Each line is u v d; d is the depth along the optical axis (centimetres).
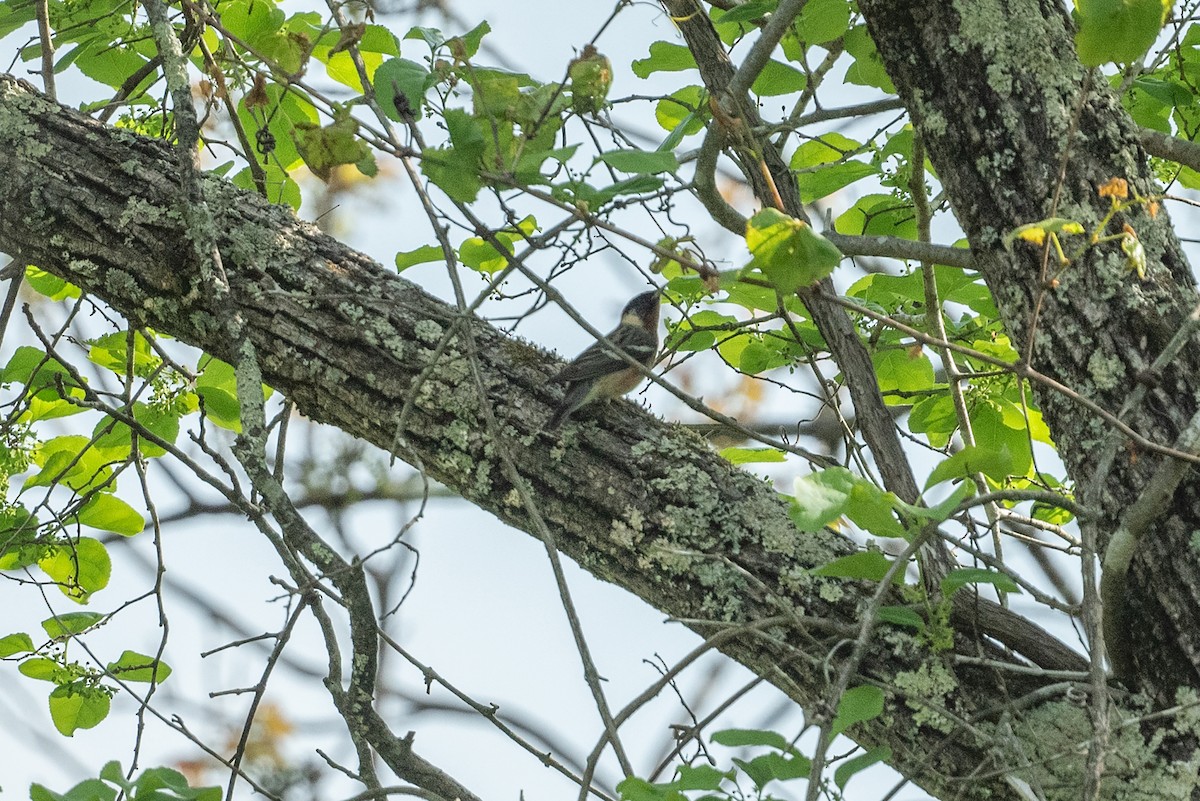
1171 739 636
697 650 623
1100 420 656
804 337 1016
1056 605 679
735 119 714
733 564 672
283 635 758
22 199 870
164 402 1016
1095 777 530
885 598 724
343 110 680
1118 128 687
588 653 619
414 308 848
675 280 954
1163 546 642
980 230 699
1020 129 685
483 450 801
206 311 850
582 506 780
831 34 879
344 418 834
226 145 955
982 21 697
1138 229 669
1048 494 601
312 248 873
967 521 737
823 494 596
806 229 540
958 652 712
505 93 671
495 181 662
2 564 973
